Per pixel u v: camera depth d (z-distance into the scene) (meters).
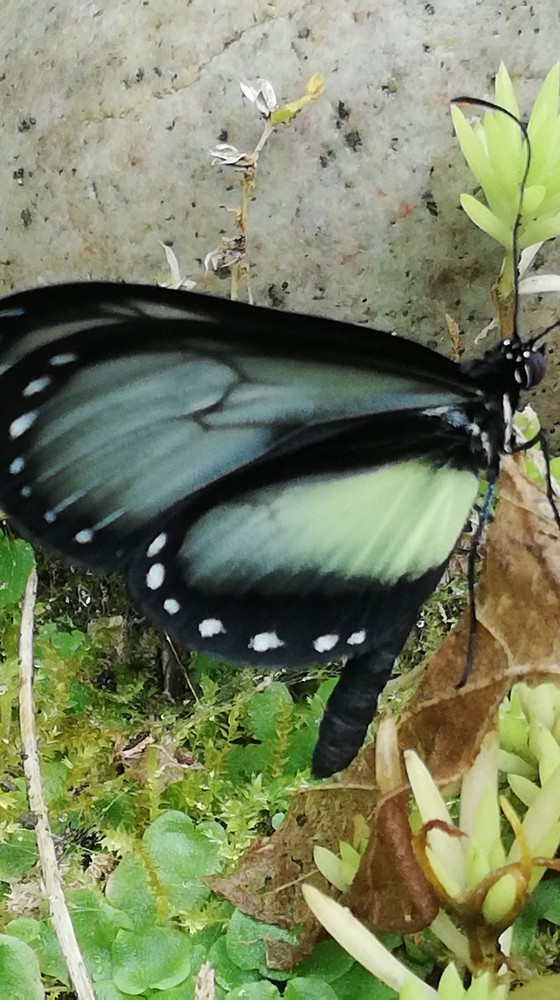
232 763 0.13
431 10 0.14
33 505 0.11
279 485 0.11
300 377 0.11
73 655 0.14
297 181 0.14
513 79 0.14
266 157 0.14
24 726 0.12
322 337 0.11
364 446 0.12
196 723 0.14
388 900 0.11
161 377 0.11
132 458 0.11
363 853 0.11
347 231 0.14
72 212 0.15
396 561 0.12
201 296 0.11
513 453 0.12
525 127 0.13
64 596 0.15
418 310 0.15
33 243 0.15
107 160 0.14
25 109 0.15
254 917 0.11
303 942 0.11
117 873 0.12
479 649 0.11
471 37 0.14
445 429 0.12
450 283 0.14
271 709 0.13
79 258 0.15
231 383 0.11
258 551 0.12
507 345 0.12
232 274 0.14
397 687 0.13
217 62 0.14
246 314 0.11
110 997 0.11
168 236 0.14
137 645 0.15
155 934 0.11
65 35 0.14
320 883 0.11
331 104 0.14
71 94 0.14
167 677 0.15
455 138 0.14
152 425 0.11
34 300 0.10
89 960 0.11
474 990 0.10
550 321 0.15
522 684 0.12
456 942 0.11
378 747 0.11
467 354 0.15
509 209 0.13
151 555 0.11
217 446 0.11
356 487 0.12
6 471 0.11
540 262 0.14
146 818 0.13
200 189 0.14
